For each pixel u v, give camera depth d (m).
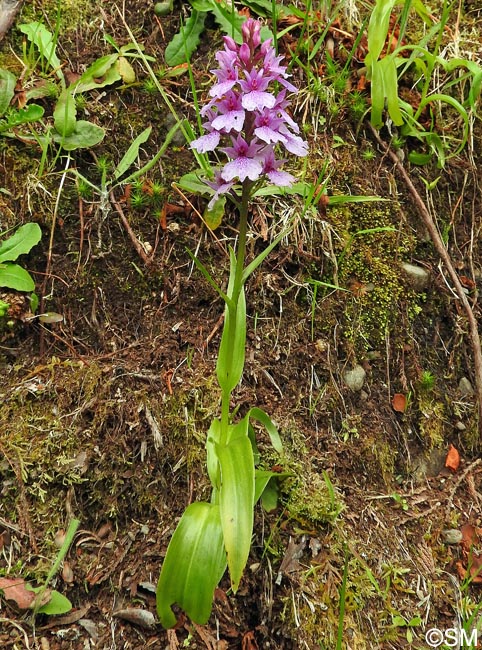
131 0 0.71
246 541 0.43
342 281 0.65
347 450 0.61
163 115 0.67
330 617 0.53
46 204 0.61
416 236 0.69
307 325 0.64
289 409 0.61
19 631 0.51
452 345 0.68
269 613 0.54
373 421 0.63
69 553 0.54
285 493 0.57
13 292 0.59
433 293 0.68
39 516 0.54
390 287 0.66
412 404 0.65
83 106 0.64
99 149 0.64
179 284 0.62
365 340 0.65
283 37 0.71
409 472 0.63
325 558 0.55
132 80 0.66
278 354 0.62
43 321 0.60
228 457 0.46
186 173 0.65
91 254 0.62
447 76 0.73
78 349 0.60
